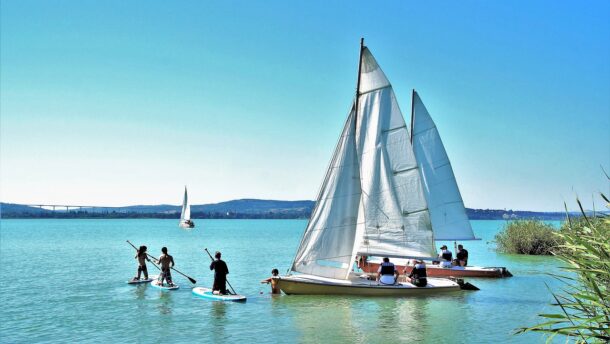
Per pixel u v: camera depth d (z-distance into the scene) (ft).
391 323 65.46
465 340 56.90
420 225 92.84
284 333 60.64
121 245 248.93
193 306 77.51
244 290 94.58
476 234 386.73
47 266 143.02
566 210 28.27
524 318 67.92
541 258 155.02
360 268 111.34
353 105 86.12
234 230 510.17
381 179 93.71
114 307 77.41
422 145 115.24
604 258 24.93
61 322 67.41
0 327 64.85
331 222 86.17
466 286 90.38
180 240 302.86
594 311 25.31
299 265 86.28
